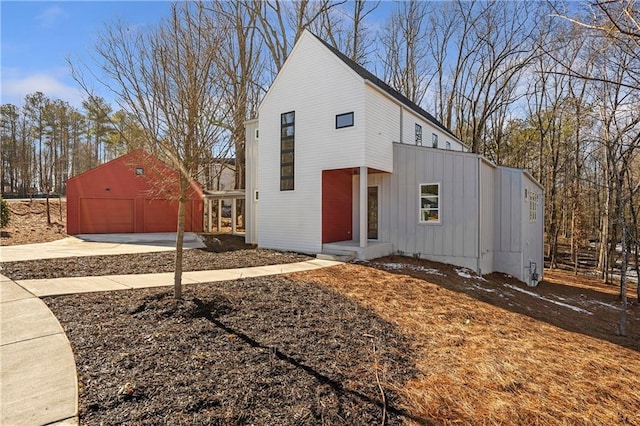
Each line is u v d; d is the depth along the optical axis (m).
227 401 2.82
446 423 2.86
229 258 10.21
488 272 11.41
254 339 4.12
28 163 34.88
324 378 3.37
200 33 5.04
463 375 3.75
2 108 34.47
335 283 7.35
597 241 21.64
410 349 4.36
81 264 8.35
